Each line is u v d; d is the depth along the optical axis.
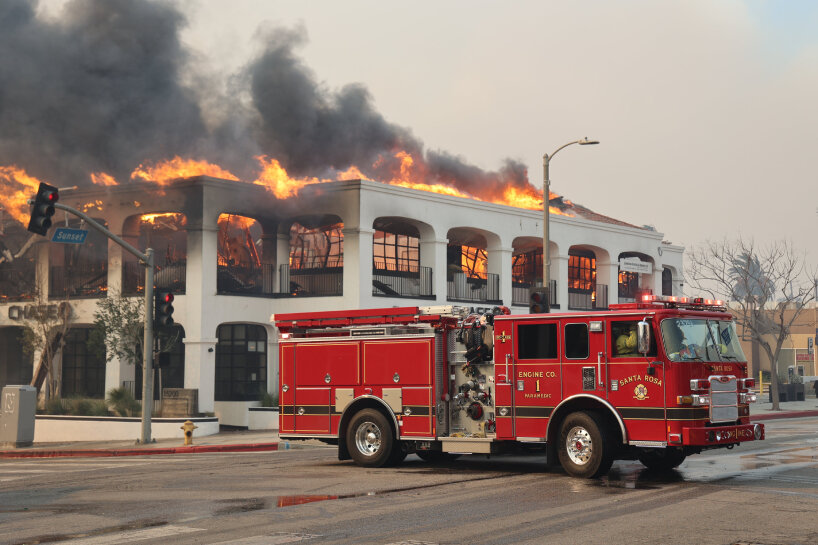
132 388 32.56
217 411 32.19
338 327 16.30
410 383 15.26
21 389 25.34
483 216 34.97
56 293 33.78
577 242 39.44
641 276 44.44
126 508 11.34
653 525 9.45
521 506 10.82
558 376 13.68
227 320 30.86
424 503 11.21
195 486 13.45
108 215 32.25
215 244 30.53
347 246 30.64
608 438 13.18
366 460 15.63
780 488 12.15
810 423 27.30
